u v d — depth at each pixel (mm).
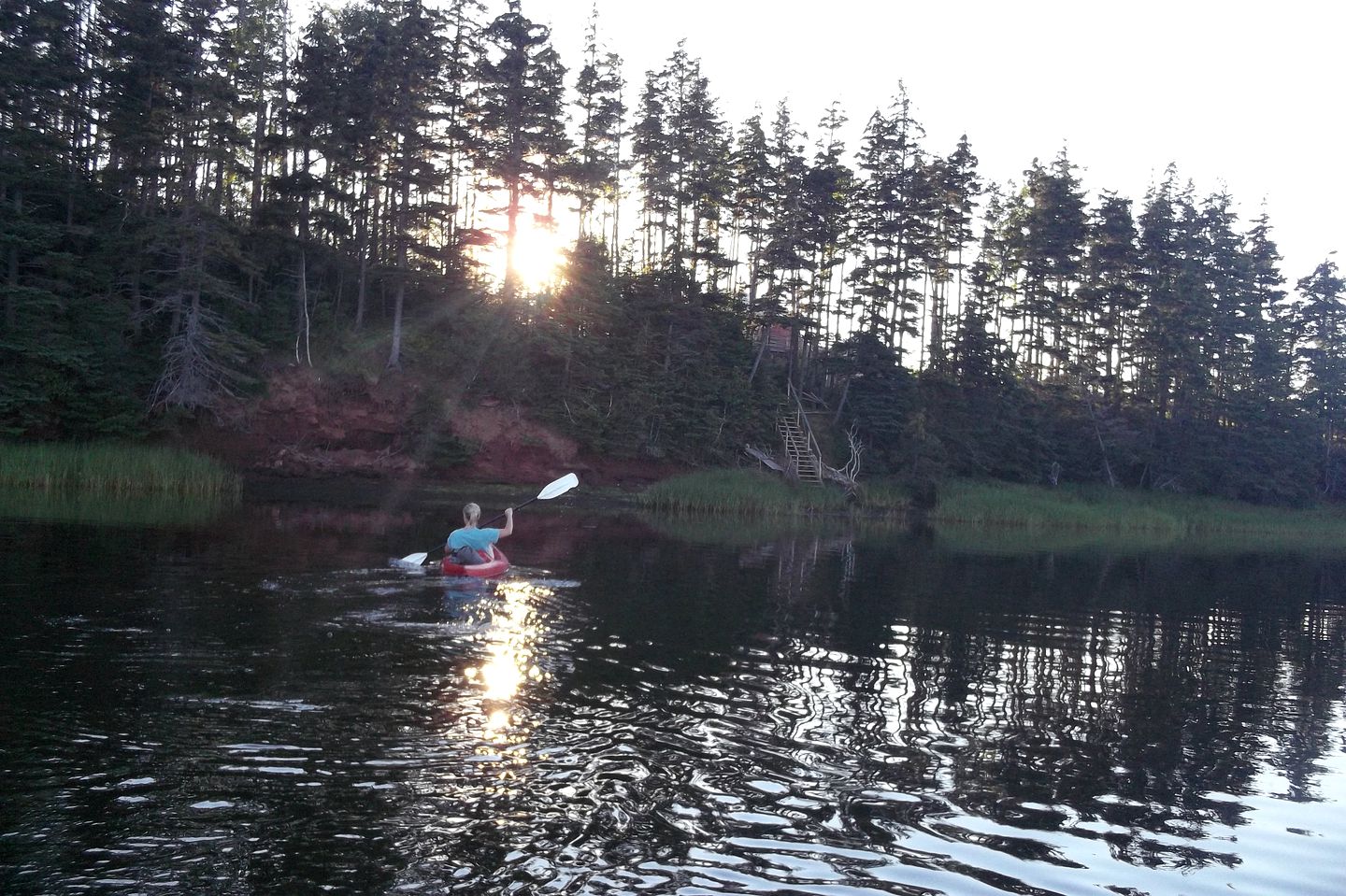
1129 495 54312
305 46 39656
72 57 35438
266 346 37438
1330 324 68188
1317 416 66250
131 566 13219
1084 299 58000
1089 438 58219
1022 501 45906
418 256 43312
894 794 6062
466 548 14242
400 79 38281
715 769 6293
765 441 47938
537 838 5070
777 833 5336
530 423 40469
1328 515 59250
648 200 52531
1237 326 63125
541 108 41094
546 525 26062
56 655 8250
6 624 9305
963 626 12945
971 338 52812
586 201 47750
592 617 11422
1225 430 60281
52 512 20391
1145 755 7316
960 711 8281
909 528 36500
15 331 31578
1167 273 61875
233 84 34562
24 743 6098
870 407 49750
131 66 32531
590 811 5461
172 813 5176
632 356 44656
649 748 6602
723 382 47375
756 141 51375
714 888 4645
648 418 44281
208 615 10148
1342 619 16219
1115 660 11289
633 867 4805
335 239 43969
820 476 44938
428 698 7473
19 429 30422
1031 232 58594
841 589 16078
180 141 34062
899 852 5203
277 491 31719
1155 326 59844
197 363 33969
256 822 5105
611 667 8883
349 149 38906
